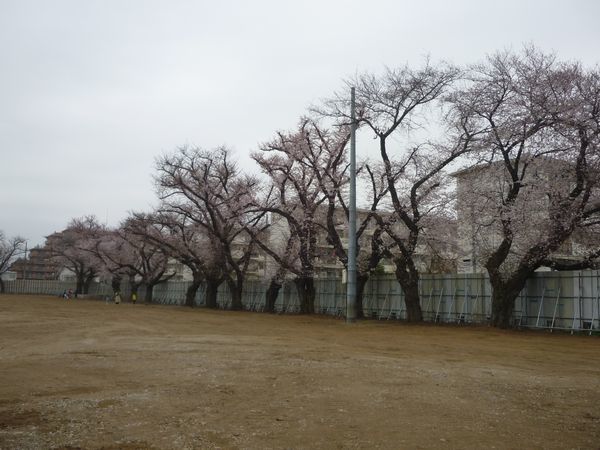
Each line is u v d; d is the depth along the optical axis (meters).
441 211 30.73
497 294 25.17
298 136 37.50
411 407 7.54
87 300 79.25
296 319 32.66
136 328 22.23
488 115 24.83
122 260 72.81
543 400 8.20
